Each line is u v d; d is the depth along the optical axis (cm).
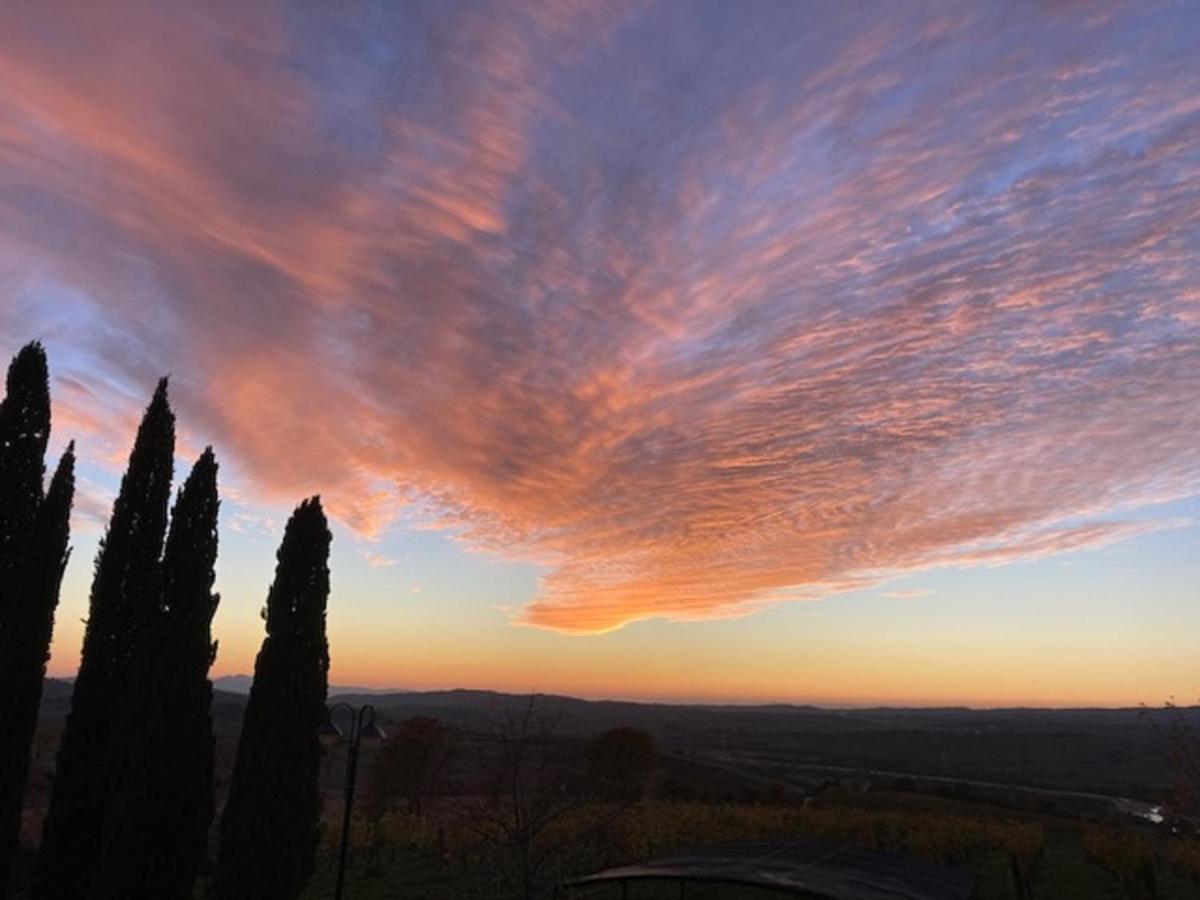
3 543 1733
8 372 1833
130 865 1482
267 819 1611
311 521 1816
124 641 1744
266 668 1705
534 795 1560
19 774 1622
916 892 1395
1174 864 2573
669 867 1572
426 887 2386
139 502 1830
